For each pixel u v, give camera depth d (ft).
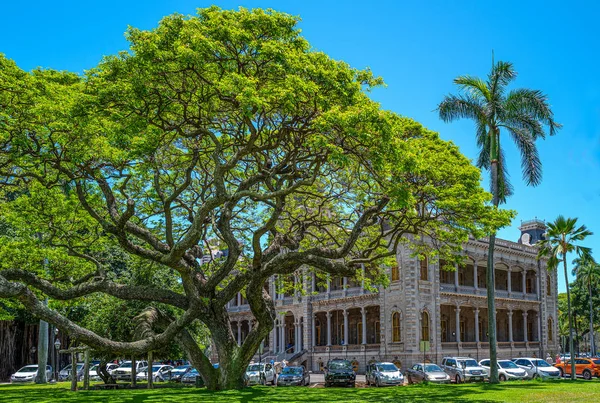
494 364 113.70
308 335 224.33
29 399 80.33
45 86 68.18
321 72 63.57
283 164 76.89
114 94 64.75
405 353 185.68
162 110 69.77
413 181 83.87
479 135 126.82
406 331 186.70
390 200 82.48
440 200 81.82
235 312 266.16
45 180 79.00
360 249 113.80
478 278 228.43
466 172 83.30
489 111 122.72
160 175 96.68
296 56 63.05
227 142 84.53
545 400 74.02
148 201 100.01
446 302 201.16
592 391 87.51
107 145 75.31
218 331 89.20
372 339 209.05
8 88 66.44
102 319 118.52
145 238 84.94
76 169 83.20
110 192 82.64
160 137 73.05
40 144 76.07
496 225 84.07
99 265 90.74
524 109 120.98
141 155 71.92
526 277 248.32
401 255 192.24
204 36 61.67
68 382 152.46
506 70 124.67
